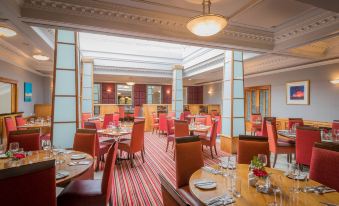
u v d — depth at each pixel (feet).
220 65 24.38
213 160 16.29
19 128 19.22
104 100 45.34
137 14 11.78
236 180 5.90
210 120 23.54
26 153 8.64
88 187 7.30
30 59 25.25
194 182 6.05
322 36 12.86
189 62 31.53
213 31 10.03
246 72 29.68
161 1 10.86
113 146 7.63
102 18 11.38
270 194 5.32
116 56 30.94
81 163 7.66
